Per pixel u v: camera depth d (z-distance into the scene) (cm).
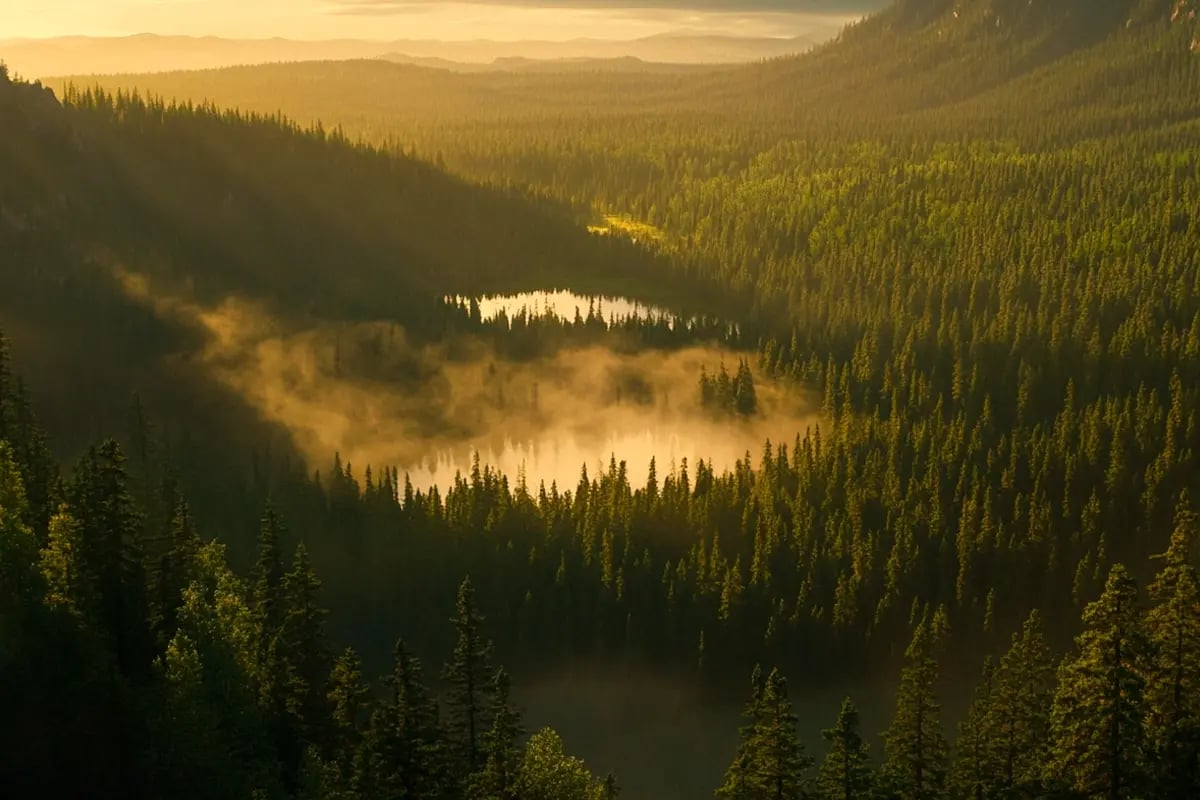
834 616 13012
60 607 6494
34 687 5791
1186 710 5988
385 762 6359
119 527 7544
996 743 6800
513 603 13638
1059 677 6353
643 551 14225
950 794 6806
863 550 13612
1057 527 14275
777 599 13362
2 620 6044
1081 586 13300
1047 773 6069
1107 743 5781
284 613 7812
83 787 5631
